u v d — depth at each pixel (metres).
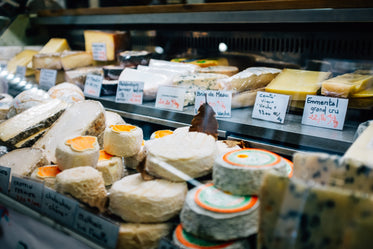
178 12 1.83
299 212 0.66
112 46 2.28
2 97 2.07
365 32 1.43
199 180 1.01
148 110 1.67
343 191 0.62
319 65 1.61
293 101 1.42
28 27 2.66
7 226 1.27
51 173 1.22
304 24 1.61
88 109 1.50
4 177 1.25
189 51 2.13
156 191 0.96
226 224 0.83
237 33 1.88
